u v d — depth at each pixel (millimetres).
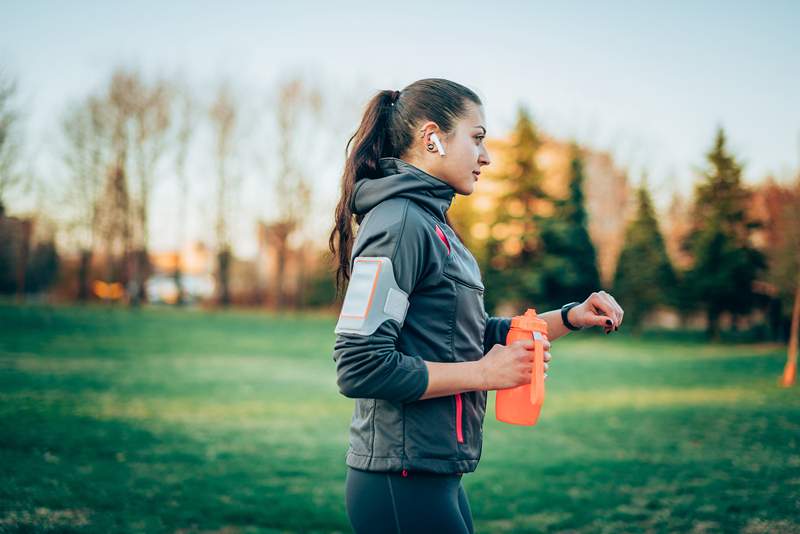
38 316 24484
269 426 7309
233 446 6160
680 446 6363
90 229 33219
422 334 1420
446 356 1432
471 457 1432
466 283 1475
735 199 26016
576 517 4156
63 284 36938
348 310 1346
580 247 30188
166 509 4105
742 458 5699
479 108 1561
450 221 1727
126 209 33719
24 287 32156
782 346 23469
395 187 1434
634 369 15086
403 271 1359
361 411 1444
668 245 30797
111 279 34156
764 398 9938
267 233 37844
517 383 1339
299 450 6125
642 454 6066
